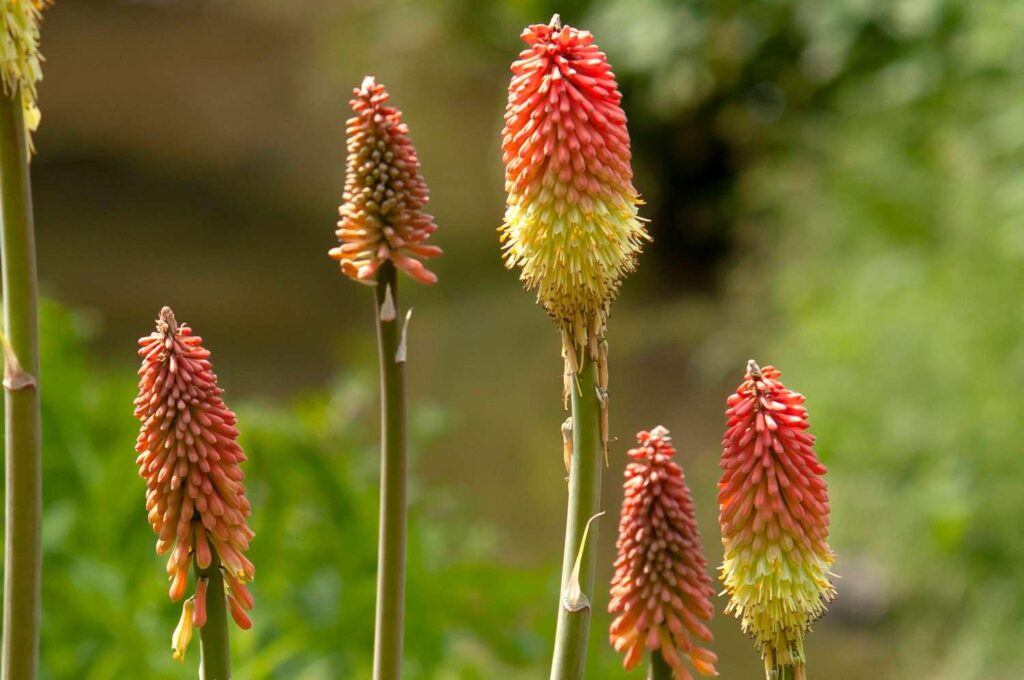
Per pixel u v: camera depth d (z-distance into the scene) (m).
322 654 5.23
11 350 2.71
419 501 6.54
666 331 14.23
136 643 5.03
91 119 20.91
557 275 2.49
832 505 9.75
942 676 8.64
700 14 12.13
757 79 13.39
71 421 6.11
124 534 5.72
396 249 2.43
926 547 9.12
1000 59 10.03
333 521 5.70
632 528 2.42
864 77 11.83
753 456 2.36
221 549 2.41
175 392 2.33
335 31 19.75
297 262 16.72
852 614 9.44
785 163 13.32
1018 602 8.58
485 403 13.02
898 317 9.98
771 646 2.52
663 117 14.41
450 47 16.77
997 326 9.34
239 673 4.74
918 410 9.41
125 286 15.55
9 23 2.63
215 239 17.30
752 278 13.59
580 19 13.30
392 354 2.53
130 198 18.45
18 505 2.75
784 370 11.01
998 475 8.89
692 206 15.78
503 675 5.80
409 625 5.33
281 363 13.77
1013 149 9.86
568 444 2.60
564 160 2.40
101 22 23.58
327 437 6.64
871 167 11.42
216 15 23.52
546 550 10.45
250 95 22.03
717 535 10.31
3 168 2.68
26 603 2.77
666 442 2.40
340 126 21.19
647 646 2.44
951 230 10.44
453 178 18.11
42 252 16.34
